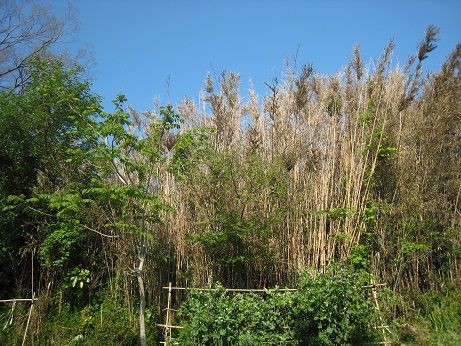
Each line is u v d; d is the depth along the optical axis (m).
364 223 9.34
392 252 9.41
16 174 9.44
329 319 7.28
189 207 9.48
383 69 10.34
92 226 8.97
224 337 7.27
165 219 9.41
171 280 9.41
